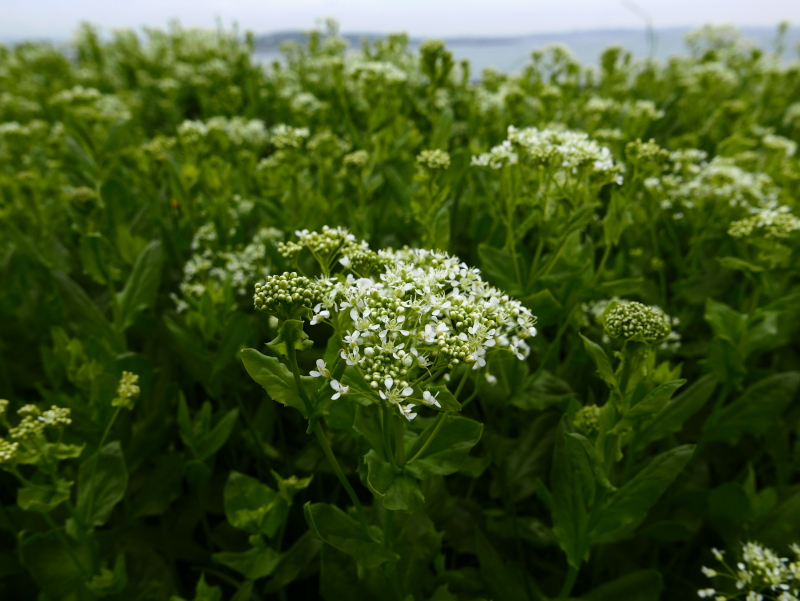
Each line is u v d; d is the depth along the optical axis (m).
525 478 0.25
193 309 0.27
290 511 0.27
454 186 0.28
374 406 0.18
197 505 0.27
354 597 0.20
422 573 0.21
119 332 0.28
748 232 0.25
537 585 0.25
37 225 0.33
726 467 0.30
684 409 0.23
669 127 0.51
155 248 0.29
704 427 0.26
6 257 0.34
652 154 0.23
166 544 0.26
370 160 0.35
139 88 0.75
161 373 0.31
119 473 0.22
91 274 0.28
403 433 0.16
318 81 0.58
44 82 0.76
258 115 0.62
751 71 0.63
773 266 0.25
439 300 0.16
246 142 0.47
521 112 0.39
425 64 0.35
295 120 0.51
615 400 0.18
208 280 0.29
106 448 0.22
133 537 0.26
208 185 0.35
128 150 0.40
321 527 0.17
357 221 0.30
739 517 0.23
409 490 0.16
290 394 0.15
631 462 0.23
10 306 0.34
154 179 0.41
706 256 0.35
